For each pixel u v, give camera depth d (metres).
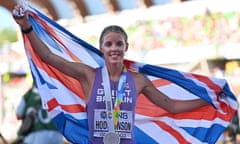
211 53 14.47
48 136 6.59
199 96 4.83
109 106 4.04
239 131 7.23
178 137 4.84
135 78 4.24
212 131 4.89
